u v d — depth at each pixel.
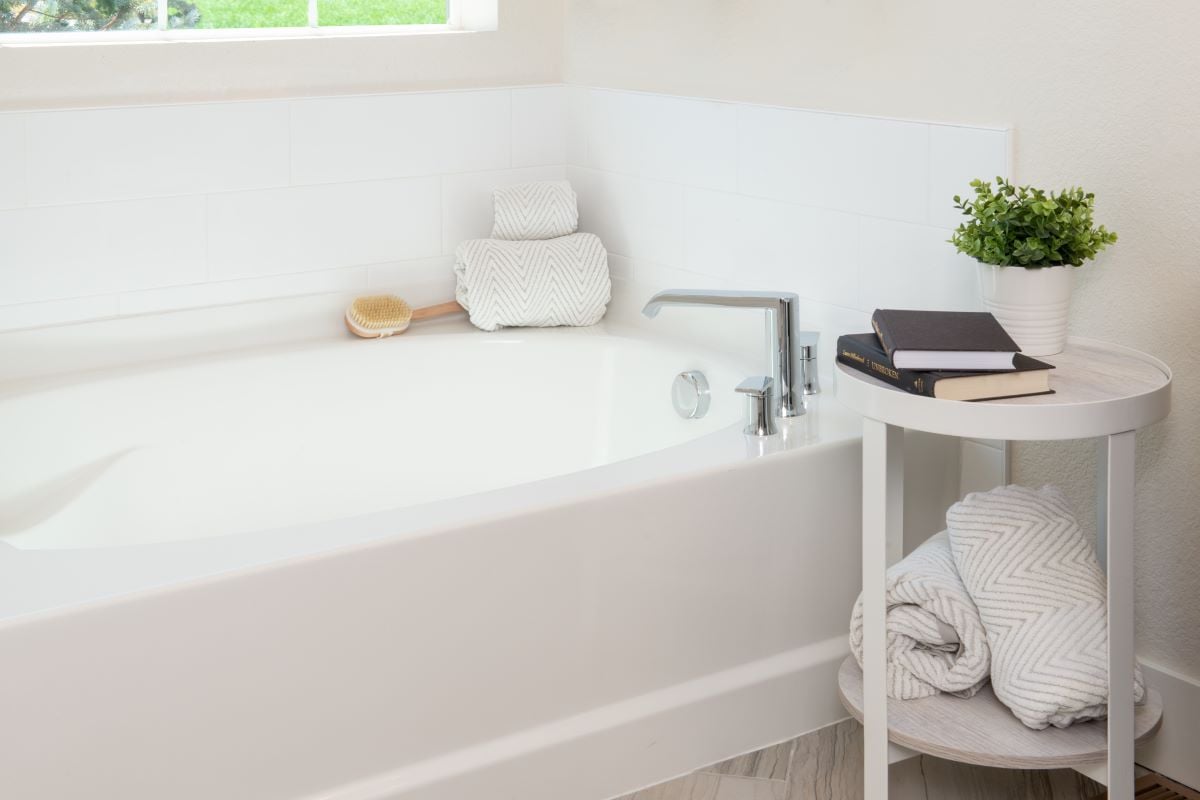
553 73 3.22
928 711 1.91
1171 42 1.94
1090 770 1.80
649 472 2.05
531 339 2.92
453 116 3.05
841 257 2.53
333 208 2.92
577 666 2.00
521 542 1.90
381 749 1.84
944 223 2.30
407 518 1.85
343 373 2.80
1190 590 2.03
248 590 1.68
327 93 2.92
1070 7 2.08
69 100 2.60
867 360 1.85
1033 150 2.16
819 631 2.28
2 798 1.56
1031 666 1.83
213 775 1.71
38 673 1.56
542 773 1.98
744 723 2.19
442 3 3.20
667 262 2.97
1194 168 1.93
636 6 2.99
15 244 2.54
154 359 2.73
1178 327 1.99
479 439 2.93
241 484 2.72
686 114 2.85
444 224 3.09
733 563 2.14
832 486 2.23
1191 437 1.99
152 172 2.67
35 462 2.46
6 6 2.63
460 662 1.88
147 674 1.63
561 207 3.07
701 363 2.70
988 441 2.34
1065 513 1.94
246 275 2.83
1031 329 1.94
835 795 2.06
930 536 2.41
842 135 2.48
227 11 2.89
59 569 1.67
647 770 2.09
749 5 2.69
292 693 1.74
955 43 2.27
